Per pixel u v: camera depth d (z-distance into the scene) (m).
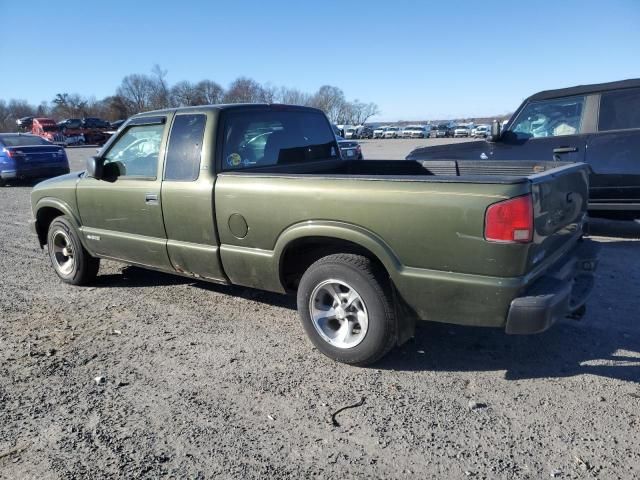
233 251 4.14
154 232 4.68
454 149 7.71
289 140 4.98
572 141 6.82
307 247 4.11
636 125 6.51
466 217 3.11
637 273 5.57
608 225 8.02
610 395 3.28
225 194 4.08
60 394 3.47
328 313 3.80
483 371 3.64
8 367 3.86
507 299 3.10
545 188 3.26
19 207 11.56
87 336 4.38
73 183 5.36
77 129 48.56
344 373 3.66
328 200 3.57
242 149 4.47
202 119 4.34
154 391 3.48
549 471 2.60
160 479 2.62
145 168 4.71
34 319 4.78
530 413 3.11
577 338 4.10
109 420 3.15
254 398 3.36
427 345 4.06
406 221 3.30
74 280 5.69
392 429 2.99
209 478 2.62
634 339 4.06
